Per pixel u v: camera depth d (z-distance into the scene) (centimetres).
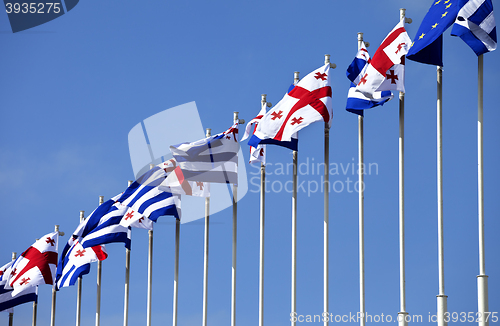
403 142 2559
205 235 3369
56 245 4341
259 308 2962
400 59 2564
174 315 3528
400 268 2452
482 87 2362
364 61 2716
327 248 2764
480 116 2355
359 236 2622
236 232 3158
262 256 3014
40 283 4234
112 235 3744
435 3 2475
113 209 3800
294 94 2789
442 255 2381
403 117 2580
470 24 2336
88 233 3753
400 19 2612
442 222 2419
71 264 4138
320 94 2767
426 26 2427
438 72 2495
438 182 2453
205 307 3284
